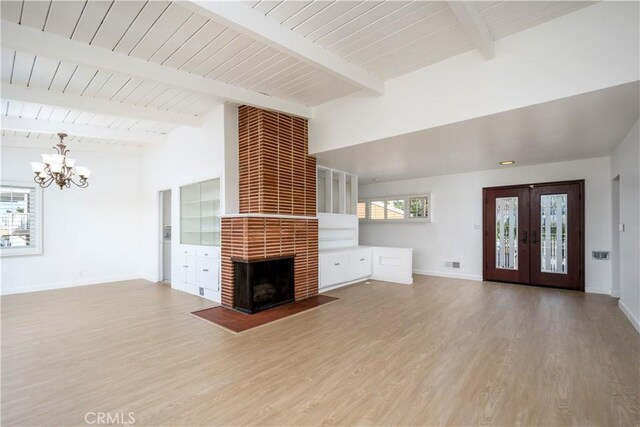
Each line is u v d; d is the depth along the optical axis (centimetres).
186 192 592
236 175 492
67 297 532
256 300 446
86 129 538
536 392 231
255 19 258
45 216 604
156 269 666
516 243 625
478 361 283
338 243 676
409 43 316
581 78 274
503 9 268
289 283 495
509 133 391
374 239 845
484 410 211
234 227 460
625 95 277
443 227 720
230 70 360
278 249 478
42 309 458
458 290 573
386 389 238
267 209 465
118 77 366
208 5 228
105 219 676
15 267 570
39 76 358
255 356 296
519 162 577
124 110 449
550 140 426
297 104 481
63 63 328
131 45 304
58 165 468
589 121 347
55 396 230
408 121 383
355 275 645
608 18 262
